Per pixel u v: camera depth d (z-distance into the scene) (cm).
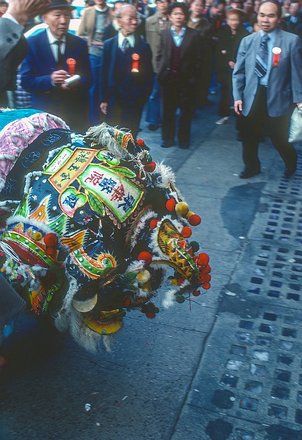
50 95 457
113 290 248
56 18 441
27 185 241
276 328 344
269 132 566
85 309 240
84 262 234
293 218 499
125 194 240
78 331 250
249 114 554
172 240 250
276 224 486
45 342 323
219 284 389
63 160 242
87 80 470
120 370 304
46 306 249
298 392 291
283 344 329
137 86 569
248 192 553
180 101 665
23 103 467
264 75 534
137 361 311
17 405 279
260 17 522
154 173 259
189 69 649
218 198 538
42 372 301
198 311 357
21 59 271
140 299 255
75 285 236
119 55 559
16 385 291
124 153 248
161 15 753
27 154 247
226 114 797
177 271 253
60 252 237
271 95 539
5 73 262
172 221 256
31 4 261
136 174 248
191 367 308
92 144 250
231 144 708
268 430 266
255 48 534
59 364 307
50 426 267
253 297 376
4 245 240
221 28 773
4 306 235
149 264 246
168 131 685
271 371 306
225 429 266
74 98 469
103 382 295
